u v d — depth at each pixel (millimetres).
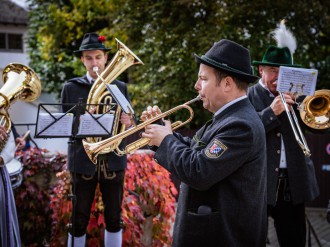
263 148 2287
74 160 3350
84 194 3736
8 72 3379
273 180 3307
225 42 2336
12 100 3230
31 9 16141
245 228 2234
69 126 3277
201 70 2355
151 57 11141
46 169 4520
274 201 3287
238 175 2238
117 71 3631
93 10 13578
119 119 3570
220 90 2307
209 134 2314
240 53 2324
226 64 2283
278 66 3359
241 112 2273
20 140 4434
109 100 3635
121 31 11500
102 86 3613
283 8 10000
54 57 15156
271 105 3182
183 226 2303
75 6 13594
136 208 4172
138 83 11547
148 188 4262
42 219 4516
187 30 10438
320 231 6148
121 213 3896
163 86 10523
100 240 4109
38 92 3420
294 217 3508
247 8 9898
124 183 4145
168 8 10719
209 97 2340
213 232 2227
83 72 13617
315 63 10984
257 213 2264
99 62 3891
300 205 3490
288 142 3377
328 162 7699
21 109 15094
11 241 3256
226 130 2217
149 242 4332
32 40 16234
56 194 4242
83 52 3895
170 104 10281
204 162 2172
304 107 3357
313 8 10016
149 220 4340
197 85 2387
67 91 3867
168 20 10562
